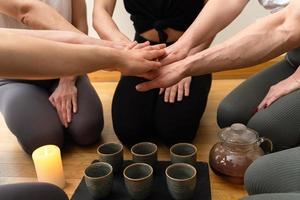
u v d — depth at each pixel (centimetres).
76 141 139
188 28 130
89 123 135
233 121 132
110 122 157
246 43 95
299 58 131
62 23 117
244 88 139
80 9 146
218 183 114
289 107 114
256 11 180
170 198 105
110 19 137
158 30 142
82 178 117
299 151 90
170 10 139
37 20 117
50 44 72
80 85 148
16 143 144
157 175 116
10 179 122
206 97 138
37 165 114
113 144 119
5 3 117
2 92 142
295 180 84
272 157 92
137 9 145
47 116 134
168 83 106
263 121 118
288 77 127
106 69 90
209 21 117
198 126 142
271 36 94
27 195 78
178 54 110
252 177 93
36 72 70
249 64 99
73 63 75
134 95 139
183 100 134
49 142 130
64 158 133
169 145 138
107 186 105
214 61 99
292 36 92
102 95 185
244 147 110
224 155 112
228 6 117
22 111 132
